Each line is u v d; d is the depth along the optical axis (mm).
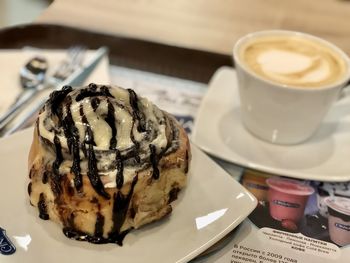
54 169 220
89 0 464
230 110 333
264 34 340
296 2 496
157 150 229
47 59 369
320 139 317
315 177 284
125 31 419
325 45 333
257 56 318
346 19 472
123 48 394
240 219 240
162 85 358
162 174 231
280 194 278
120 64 376
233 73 369
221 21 450
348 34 447
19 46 394
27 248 220
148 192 226
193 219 239
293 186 284
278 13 474
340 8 492
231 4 481
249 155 299
